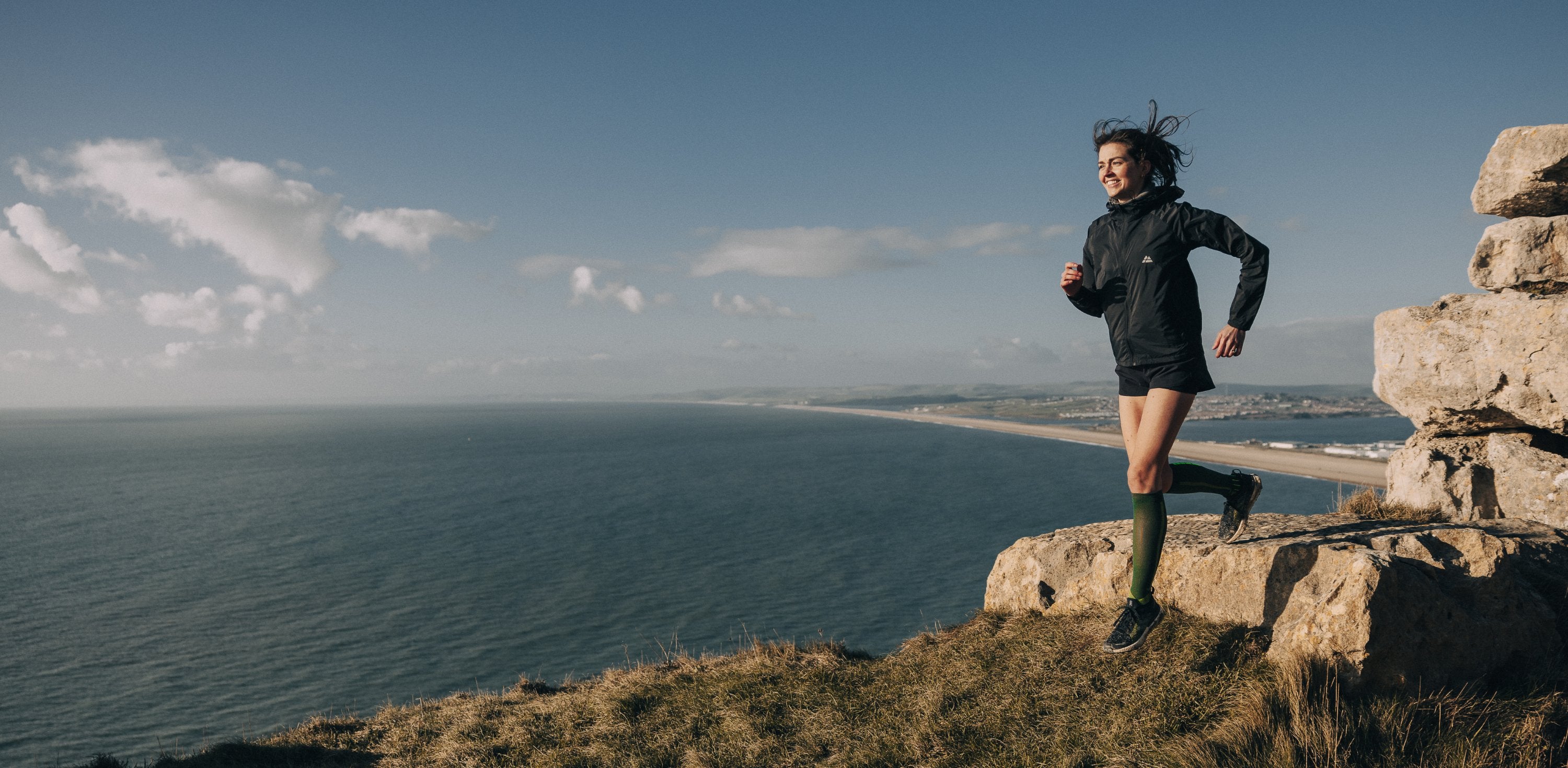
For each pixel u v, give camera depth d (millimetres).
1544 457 5977
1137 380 4352
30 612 53750
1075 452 173375
